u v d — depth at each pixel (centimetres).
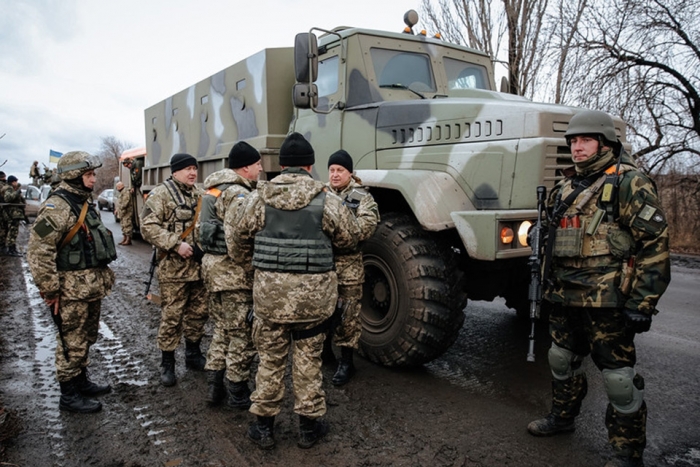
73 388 309
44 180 1783
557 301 253
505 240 325
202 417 302
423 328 346
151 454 261
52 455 259
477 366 385
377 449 266
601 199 237
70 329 303
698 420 298
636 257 228
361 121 435
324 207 256
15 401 321
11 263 862
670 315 523
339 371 352
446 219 346
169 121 794
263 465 252
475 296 414
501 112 352
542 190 269
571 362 270
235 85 577
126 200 1076
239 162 322
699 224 1005
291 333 271
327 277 259
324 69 473
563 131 350
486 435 281
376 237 374
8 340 440
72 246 300
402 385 349
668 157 1000
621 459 240
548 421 280
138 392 336
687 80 958
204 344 434
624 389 235
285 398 328
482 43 1045
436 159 385
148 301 575
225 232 283
